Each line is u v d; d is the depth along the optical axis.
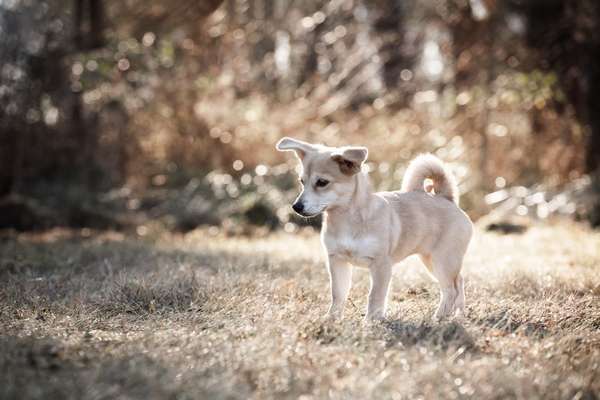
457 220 6.28
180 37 16.27
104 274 7.38
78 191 13.46
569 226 11.90
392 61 17.67
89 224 12.48
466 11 16.25
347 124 15.46
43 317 5.73
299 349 4.52
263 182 14.03
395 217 5.93
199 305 5.98
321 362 4.32
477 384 3.98
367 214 5.74
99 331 5.09
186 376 4.02
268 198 13.33
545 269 7.59
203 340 4.77
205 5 16.45
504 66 15.75
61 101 13.95
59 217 12.49
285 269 7.85
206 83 15.14
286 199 13.37
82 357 4.37
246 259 8.51
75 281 6.98
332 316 5.41
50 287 6.79
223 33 16.27
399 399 3.78
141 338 4.85
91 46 14.88
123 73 14.68
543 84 14.77
